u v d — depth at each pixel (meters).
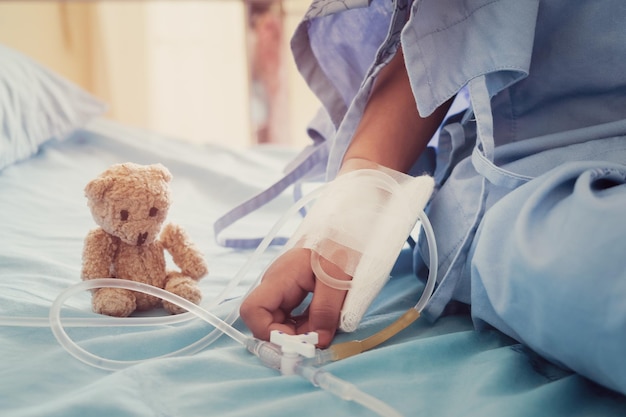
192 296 0.81
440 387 0.65
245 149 2.01
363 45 0.99
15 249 1.01
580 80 0.86
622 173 0.67
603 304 0.56
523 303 0.63
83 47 3.34
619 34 0.83
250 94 3.23
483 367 0.67
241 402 0.61
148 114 3.45
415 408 0.61
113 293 0.78
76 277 0.92
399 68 0.93
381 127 0.91
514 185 0.75
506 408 0.59
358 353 0.72
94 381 0.65
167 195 0.80
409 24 0.79
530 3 0.80
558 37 0.86
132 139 1.88
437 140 1.07
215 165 1.72
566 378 0.64
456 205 0.83
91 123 1.92
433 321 0.81
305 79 1.03
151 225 0.79
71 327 0.76
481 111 0.79
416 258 0.91
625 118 0.86
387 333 0.76
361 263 0.73
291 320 0.76
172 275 0.84
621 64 0.84
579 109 0.88
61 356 0.68
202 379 0.66
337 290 0.71
